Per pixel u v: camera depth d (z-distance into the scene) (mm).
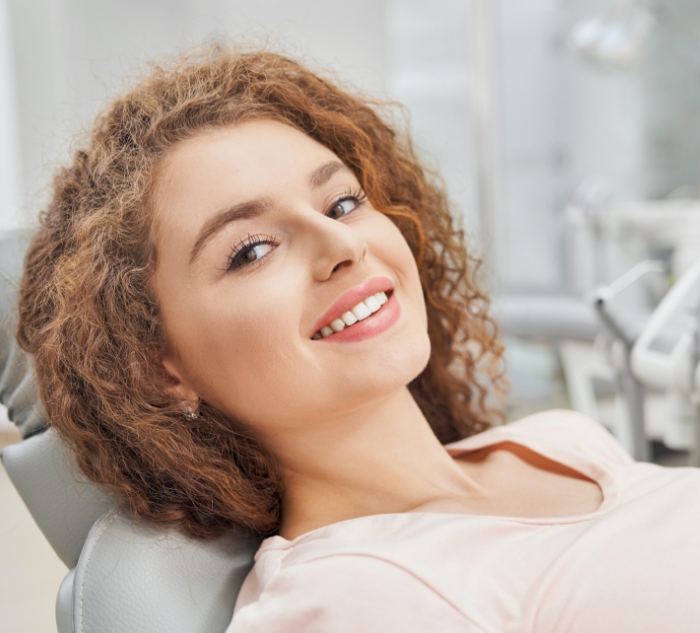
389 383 867
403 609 705
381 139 1228
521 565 778
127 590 797
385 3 3957
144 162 912
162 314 920
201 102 936
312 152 950
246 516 946
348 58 4016
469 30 3674
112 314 923
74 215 968
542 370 3283
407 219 1223
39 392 943
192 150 904
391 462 951
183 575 850
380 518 842
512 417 3027
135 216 909
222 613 845
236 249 873
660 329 2092
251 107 950
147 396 937
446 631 696
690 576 732
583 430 1175
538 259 3734
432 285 1302
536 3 3561
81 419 919
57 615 838
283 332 851
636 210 3328
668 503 838
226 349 876
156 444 906
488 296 1376
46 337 940
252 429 956
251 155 899
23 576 1609
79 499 962
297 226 880
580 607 728
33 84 3453
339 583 728
